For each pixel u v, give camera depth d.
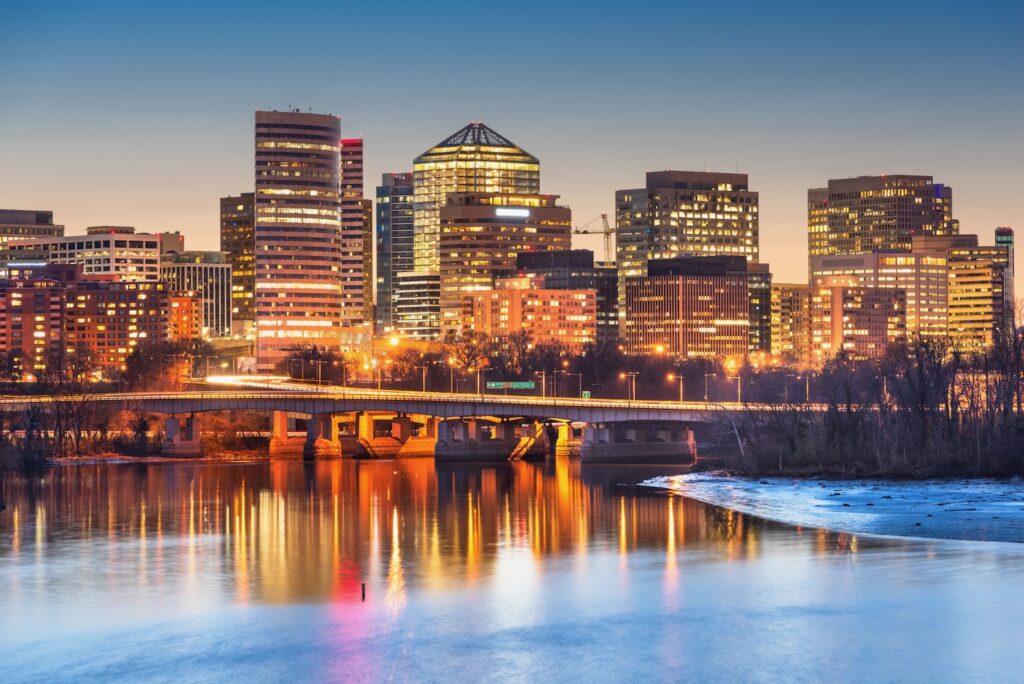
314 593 180.25
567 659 148.38
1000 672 142.88
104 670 147.25
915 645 151.75
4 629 162.38
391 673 145.12
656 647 152.25
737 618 163.62
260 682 142.88
